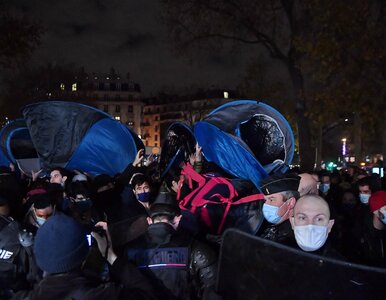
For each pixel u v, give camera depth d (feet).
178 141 17.21
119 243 10.71
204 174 15.08
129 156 22.31
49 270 7.57
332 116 36.81
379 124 38.81
